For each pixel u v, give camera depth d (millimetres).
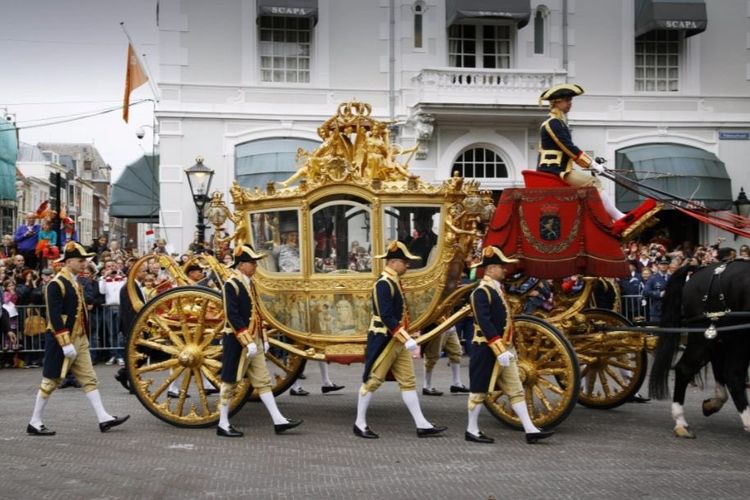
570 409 10062
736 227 10797
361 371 16297
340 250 10859
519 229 10523
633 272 17797
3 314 16797
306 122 23844
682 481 8156
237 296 10133
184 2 23328
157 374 15859
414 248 10820
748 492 7781
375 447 9648
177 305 10836
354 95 24016
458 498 7613
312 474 8461
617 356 12117
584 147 24766
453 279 10992
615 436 10211
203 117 23406
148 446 9727
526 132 24234
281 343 11000
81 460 9055
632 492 7777
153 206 27672
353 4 24000
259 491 7855
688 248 23359
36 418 10344
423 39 24172
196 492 7832
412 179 10883
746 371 9883
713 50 25281
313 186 10797
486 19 23891
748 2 25328
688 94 25078
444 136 23953
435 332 10461
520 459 9062
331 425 10922
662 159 24062
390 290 9984
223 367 10234
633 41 24859
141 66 23719
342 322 10828
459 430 10594
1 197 35625
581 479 8242
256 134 23625
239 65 23594
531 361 10375
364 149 11406
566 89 10898
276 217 11109
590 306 12023
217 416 10711
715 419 11297
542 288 12070
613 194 24375
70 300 10336
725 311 9812
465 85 23453
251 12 23578
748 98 25297
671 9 24000
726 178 24328
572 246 10359
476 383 9820
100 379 15312
